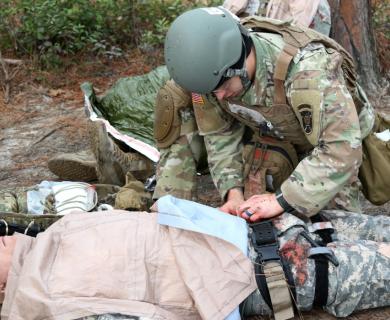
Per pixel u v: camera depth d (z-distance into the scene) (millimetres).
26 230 2787
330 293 2412
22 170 4223
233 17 2506
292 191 2523
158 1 6578
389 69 5535
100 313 2174
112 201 3350
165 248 2365
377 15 6152
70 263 2305
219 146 2934
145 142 3906
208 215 2512
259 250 2424
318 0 4090
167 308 2303
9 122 5023
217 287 2303
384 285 2434
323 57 2457
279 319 2363
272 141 2875
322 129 2455
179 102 2955
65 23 5961
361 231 2717
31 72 5797
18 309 2213
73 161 3740
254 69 2520
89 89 4223
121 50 6164
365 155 2910
